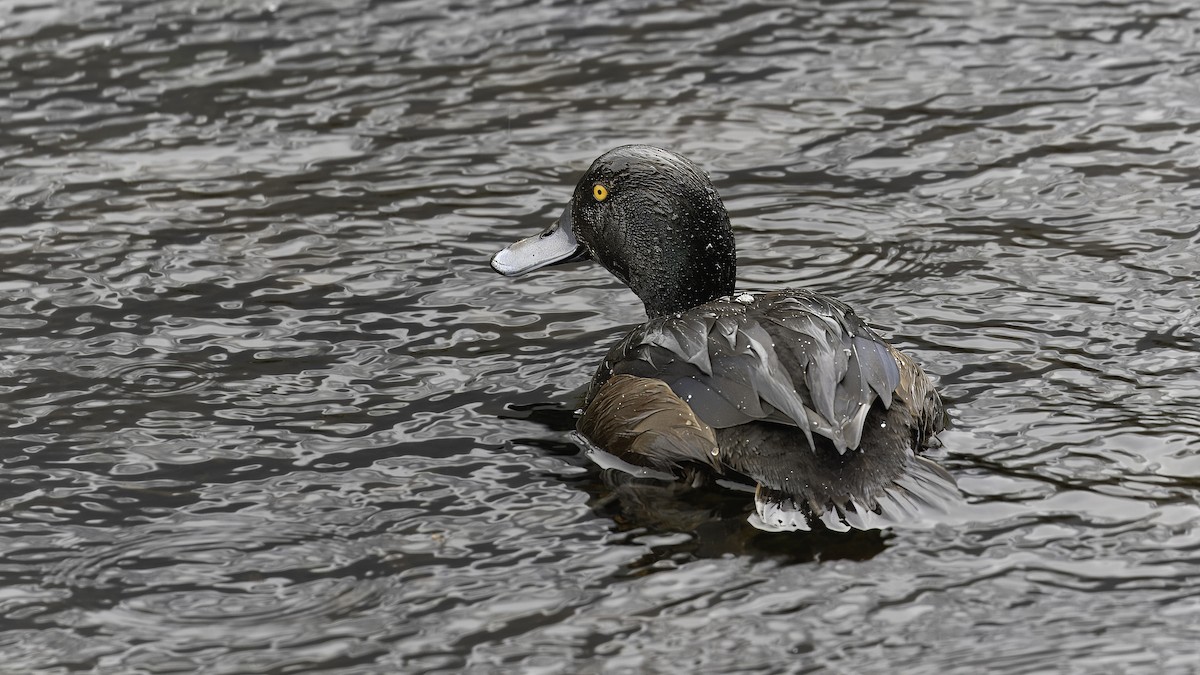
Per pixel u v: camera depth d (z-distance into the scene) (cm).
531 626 743
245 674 716
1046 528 802
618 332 1097
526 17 1662
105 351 1073
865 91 1488
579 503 861
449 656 723
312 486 888
